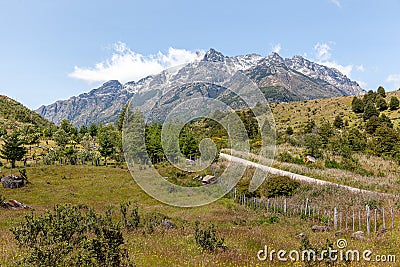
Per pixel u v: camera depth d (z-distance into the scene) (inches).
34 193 1061.8
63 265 274.4
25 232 357.7
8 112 3257.9
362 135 2011.6
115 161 1819.6
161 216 682.8
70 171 1434.5
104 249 299.1
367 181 1122.0
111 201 965.2
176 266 348.5
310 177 1141.7
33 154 1879.9
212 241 427.5
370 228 652.7
